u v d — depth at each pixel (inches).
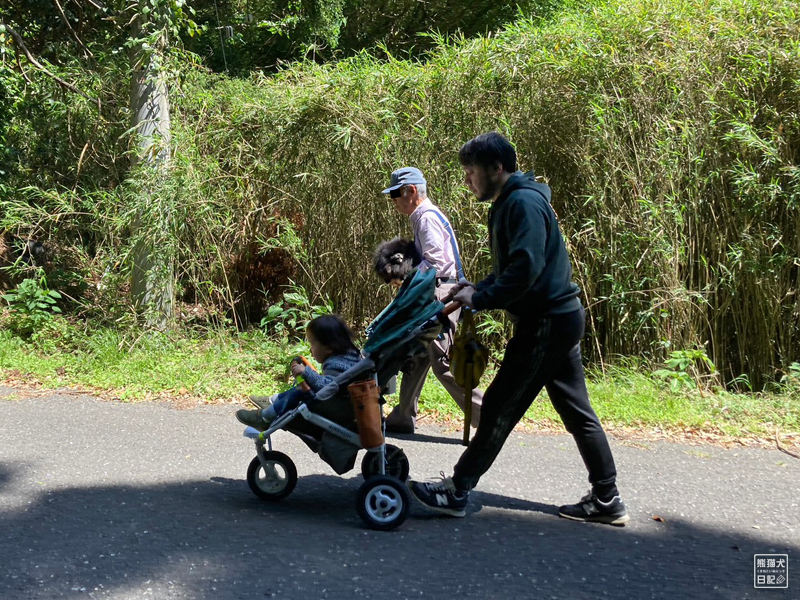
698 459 179.8
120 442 184.4
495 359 251.6
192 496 151.3
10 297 285.7
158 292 275.3
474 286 139.4
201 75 320.8
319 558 123.8
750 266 234.5
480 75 261.9
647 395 218.5
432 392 222.5
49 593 109.7
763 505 152.8
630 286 240.7
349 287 286.0
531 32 264.8
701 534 138.4
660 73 244.7
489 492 158.1
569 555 127.6
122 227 289.4
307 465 171.6
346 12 612.4
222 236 295.1
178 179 273.7
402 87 271.1
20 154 347.9
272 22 532.4
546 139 258.2
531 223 129.0
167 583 113.8
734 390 243.9
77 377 240.7
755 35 245.4
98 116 340.8
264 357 254.2
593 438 140.8
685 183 241.6
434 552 127.4
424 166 262.5
